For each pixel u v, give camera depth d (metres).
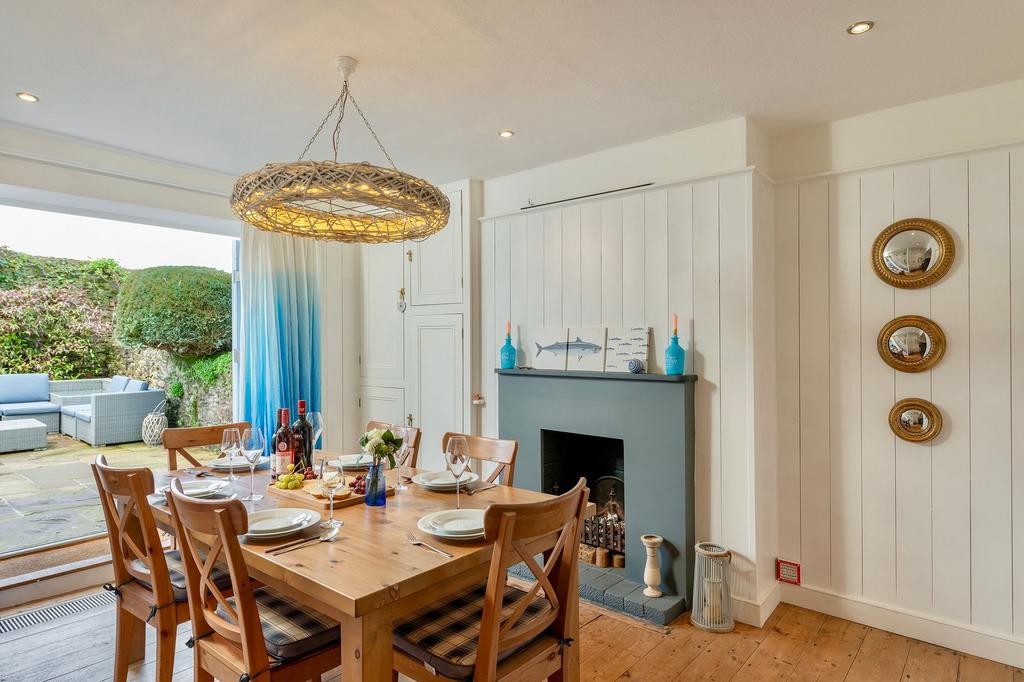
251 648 1.40
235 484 2.31
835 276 2.75
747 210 2.70
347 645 1.35
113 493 1.84
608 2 1.76
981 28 1.92
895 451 2.59
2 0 1.76
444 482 2.24
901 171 2.57
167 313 6.84
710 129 2.84
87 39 2.02
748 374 2.69
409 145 3.17
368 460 2.64
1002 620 2.34
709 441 2.82
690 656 2.38
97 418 5.92
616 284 3.15
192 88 2.43
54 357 6.71
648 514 2.91
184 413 6.77
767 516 2.82
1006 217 2.32
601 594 2.86
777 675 2.24
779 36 1.98
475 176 3.77
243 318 3.78
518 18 1.87
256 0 1.78
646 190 3.02
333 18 1.88
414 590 1.36
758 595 2.67
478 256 3.84
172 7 1.82
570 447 3.61
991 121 2.37
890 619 2.59
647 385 2.91
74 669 2.22
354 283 4.52
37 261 6.54
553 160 3.44
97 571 3.00
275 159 3.39
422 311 4.09
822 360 2.79
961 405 2.43
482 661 1.38
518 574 3.22
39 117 2.73
